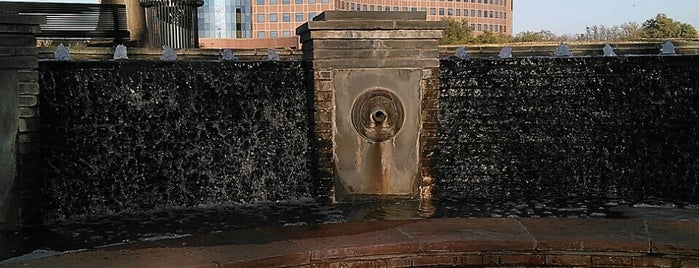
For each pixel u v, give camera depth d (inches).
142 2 402.6
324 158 270.2
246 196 279.6
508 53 332.2
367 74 267.7
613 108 289.4
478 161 289.9
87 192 259.9
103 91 261.6
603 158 291.3
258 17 2336.4
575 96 289.6
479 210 252.8
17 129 236.5
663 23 1243.2
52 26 424.5
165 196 272.1
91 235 224.8
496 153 290.4
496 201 271.1
